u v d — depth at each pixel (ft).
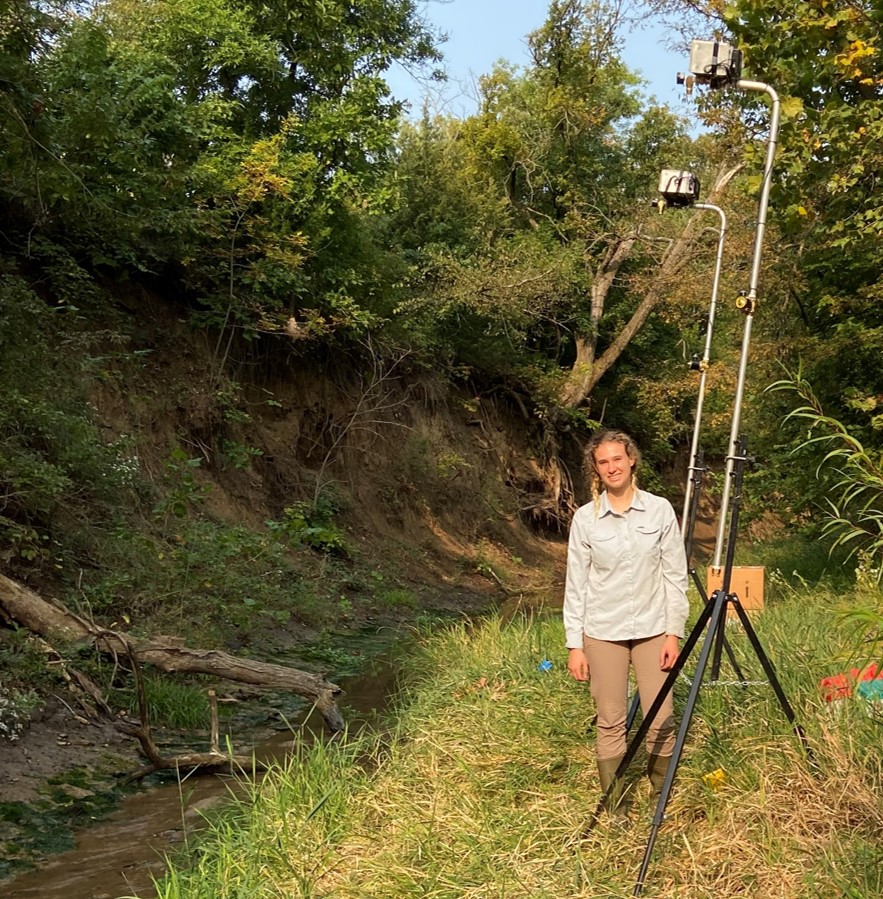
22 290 33.91
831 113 28.50
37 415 30.25
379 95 56.95
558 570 70.85
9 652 22.11
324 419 57.93
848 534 13.94
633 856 12.18
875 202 31.09
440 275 70.33
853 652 13.29
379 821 14.16
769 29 28.94
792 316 44.83
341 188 54.65
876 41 28.27
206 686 26.40
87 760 20.21
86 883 14.53
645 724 12.75
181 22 52.29
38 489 28.09
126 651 23.45
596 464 13.79
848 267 38.96
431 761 16.07
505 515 72.84
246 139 52.08
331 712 23.71
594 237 80.64
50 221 39.45
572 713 16.98
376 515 59.06
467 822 13.37
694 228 66.54
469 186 81.61
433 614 48.19
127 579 29.53
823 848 11.48
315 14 54.65
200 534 37.09
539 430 82.17
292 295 52.80
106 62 42.27
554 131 87.04
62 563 29.30
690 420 95.91
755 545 59.06
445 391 72.28
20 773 18.88
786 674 15.85
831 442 36.45
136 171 40.75
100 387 40.65
